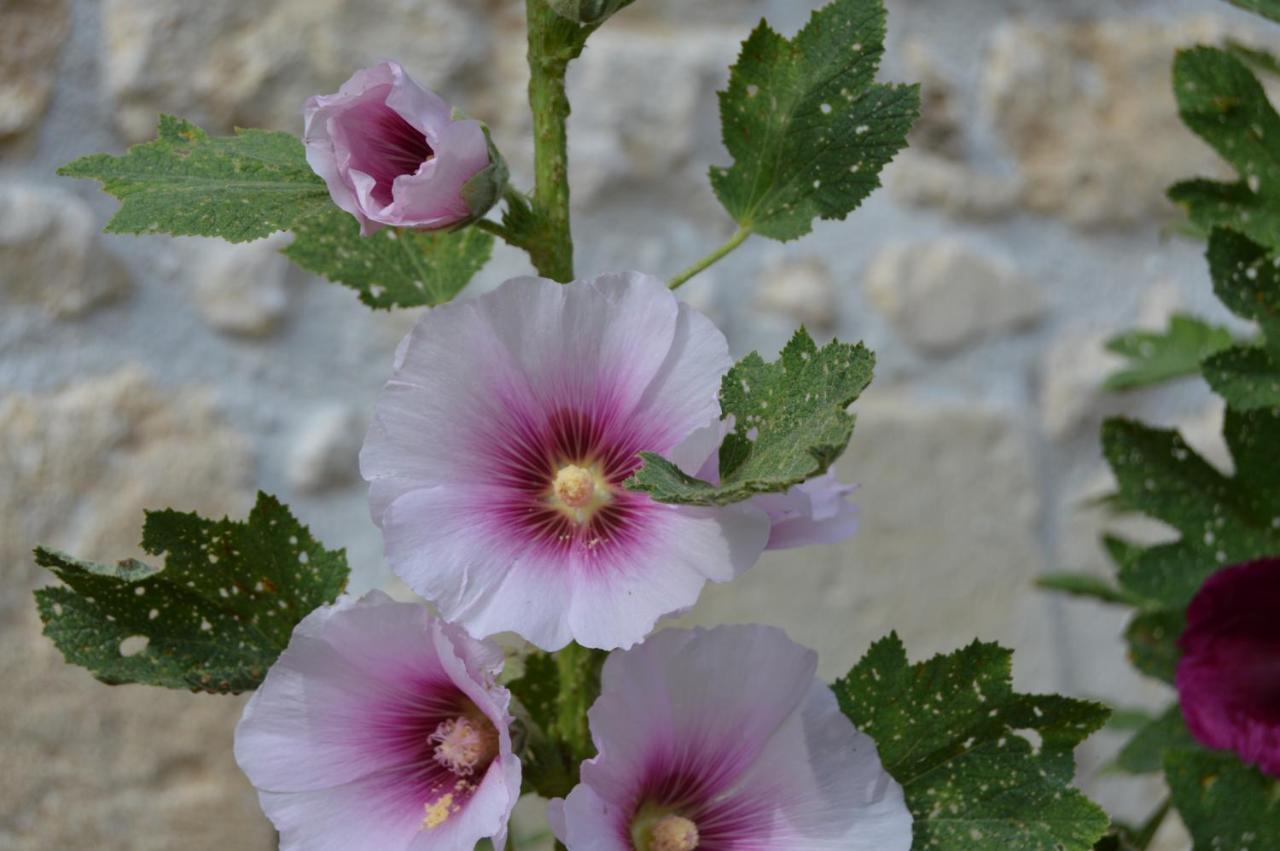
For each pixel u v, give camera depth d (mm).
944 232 1366
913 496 1334
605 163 1264
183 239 1206
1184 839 1400
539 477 601
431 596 581
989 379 1370
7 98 1147
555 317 593
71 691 1180
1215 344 928
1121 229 1409
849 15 646
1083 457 1400
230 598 645
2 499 1156
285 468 1222
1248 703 723
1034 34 1382
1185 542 769
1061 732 626
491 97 1239
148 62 1170
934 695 631
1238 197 745
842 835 610
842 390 571
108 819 1193
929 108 1354
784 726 614
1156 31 1414
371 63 1210
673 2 1289
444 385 590
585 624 580
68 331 1178
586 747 645
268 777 603
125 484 1184
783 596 1301
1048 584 905
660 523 589
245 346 1219
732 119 654
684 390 594
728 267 1307
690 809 619
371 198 590
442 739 611
